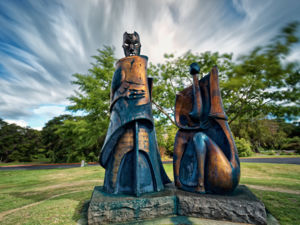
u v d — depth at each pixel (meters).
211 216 3.27
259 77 9.51
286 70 7.47
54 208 4.23
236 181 3.49
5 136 42.81
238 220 3.11
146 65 4.80
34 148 42.66
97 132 20.39
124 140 4.13
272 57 6.68
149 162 4.11
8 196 6.21
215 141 3.94
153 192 3.85
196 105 4.27
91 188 6.73
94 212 3.22
